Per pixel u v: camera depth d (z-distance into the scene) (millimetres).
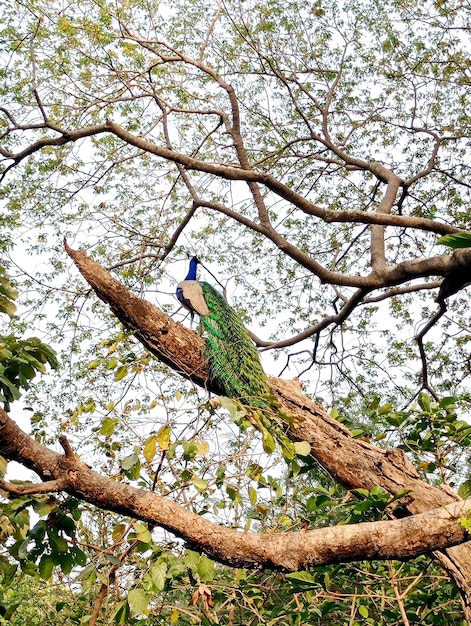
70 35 9141
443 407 5820
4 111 8695
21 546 3943
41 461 3922
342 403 9789
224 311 6309
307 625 6316
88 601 5449
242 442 4875
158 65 10172
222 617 6504
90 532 5051
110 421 4367
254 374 5930
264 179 8125
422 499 5637
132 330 5523
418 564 6234
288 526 5484
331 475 5867
